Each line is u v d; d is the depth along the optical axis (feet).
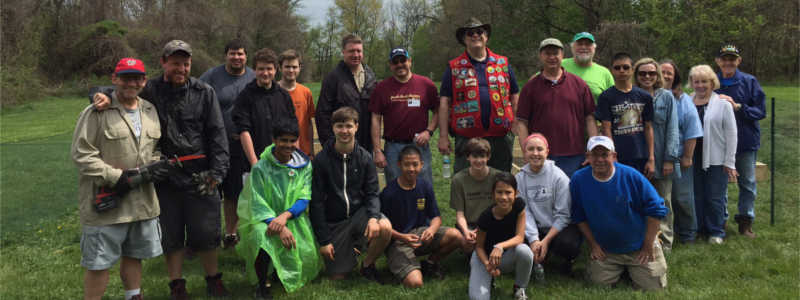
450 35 131.95
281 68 15.87
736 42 72.08
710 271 13.01
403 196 13.55
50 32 105.50
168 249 11.68
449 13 132.87
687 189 15.35
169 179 11.42
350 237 13.57
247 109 14.51
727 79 16.61
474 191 13.85
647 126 14.57
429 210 13.89
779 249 14.32
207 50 113.39
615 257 12.60
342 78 15.76
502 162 15.44
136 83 10.28
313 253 12.92
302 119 16.10
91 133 10.04
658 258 12.28
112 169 10.03
